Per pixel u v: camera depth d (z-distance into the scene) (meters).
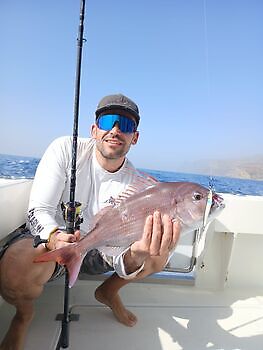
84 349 0.88
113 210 0.84
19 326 0.81
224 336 1.00
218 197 0.85
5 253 0.81
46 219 0.90
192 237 1.34
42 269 0.78
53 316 1.04
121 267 0.91
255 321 1.10
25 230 1.03
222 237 1.39
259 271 1.40
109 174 1.06
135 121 1.02
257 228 1.31
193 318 1.10
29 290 0.78
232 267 1.38
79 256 0.77
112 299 1.03
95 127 1.04
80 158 1.05
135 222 0.82
